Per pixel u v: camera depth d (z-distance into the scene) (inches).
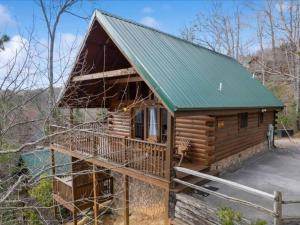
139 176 309.3
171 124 272.2
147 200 396.8
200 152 364.8
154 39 374.9
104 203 465.4
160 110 402.0
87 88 438.3
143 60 292.8
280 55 858.8
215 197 283.3
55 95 237.3
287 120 824.9
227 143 401.1
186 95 281.6
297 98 856.3
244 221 221.5
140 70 280.1
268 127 572.4
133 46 311.0
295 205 261.0
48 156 369.1
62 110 289.9
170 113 259.6
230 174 381.1
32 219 302.2
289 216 232.1
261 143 543.5
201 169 337.4
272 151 557.3
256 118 512.1
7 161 249.0
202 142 361.7
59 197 456.1
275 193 201.3
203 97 303.9
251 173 386.9
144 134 432.1
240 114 439.8
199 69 386.6
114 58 416.8
